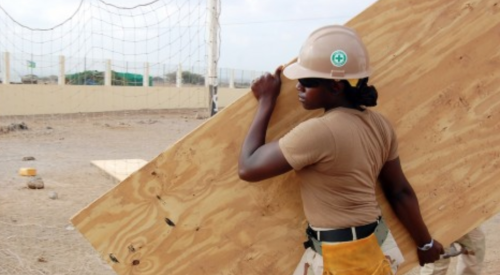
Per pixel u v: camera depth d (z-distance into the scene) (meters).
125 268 2.75
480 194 2.82
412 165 2.78
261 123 2.51
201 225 2.76
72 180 9.97
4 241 6.16
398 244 2.76
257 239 2.78
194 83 31.91
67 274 5.25
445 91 2.74
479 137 2.79
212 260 2.79
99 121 23.23
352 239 2.23
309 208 2.30
